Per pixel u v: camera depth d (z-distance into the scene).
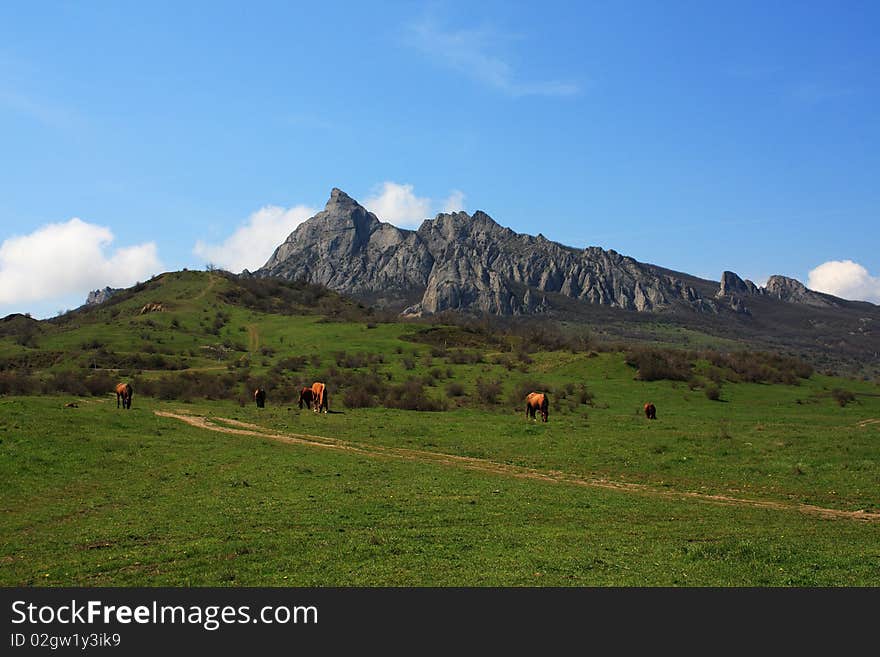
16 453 31.08
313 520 21.14
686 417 64.88
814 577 15.30
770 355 115.06
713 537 19.86
